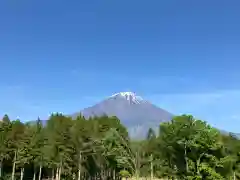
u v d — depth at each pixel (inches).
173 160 2564.0
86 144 3818.9
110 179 4574.3
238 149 2906.0
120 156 3476.9
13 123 3809.1
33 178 4138.8
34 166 3986.2
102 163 4170.8
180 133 2481.5
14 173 4030.5
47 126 3890.3
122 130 4042.8
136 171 3415.4
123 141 3526.1
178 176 2541.8
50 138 3735.2
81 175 4207.7
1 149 3688.5
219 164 2479.1
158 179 3331.7
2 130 3737.7
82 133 3816.4
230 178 2625.5
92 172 4286.4
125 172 3420.3
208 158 2465.6
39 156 3686.0
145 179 3486.7
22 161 3688.5
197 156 2465.6
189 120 2503.7
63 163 3816.4
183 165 2527.1
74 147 3799.2
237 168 2844.5
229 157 2559.1
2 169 3961.6
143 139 3526.1
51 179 4409.5
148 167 3385.8
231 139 2955.2
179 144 2487.7
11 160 3988.7
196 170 2440.9
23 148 3686.0
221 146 2554.1
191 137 2447.1
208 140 2439.7
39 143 3703.3
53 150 3703.3
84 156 3922.2
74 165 3951.8
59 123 3880.4
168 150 2573.8
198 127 2471.7
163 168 2664.9
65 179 3944.4
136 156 3430.1
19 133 3762.3
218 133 2576.3
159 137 2711.6
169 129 2546.8
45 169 4498.0
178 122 2517.2
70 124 3895.2
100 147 3779.5
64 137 3772.1
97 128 3956.7
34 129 3863.2
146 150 3373.5
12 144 3730.3
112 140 3555.6
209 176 2426.2
